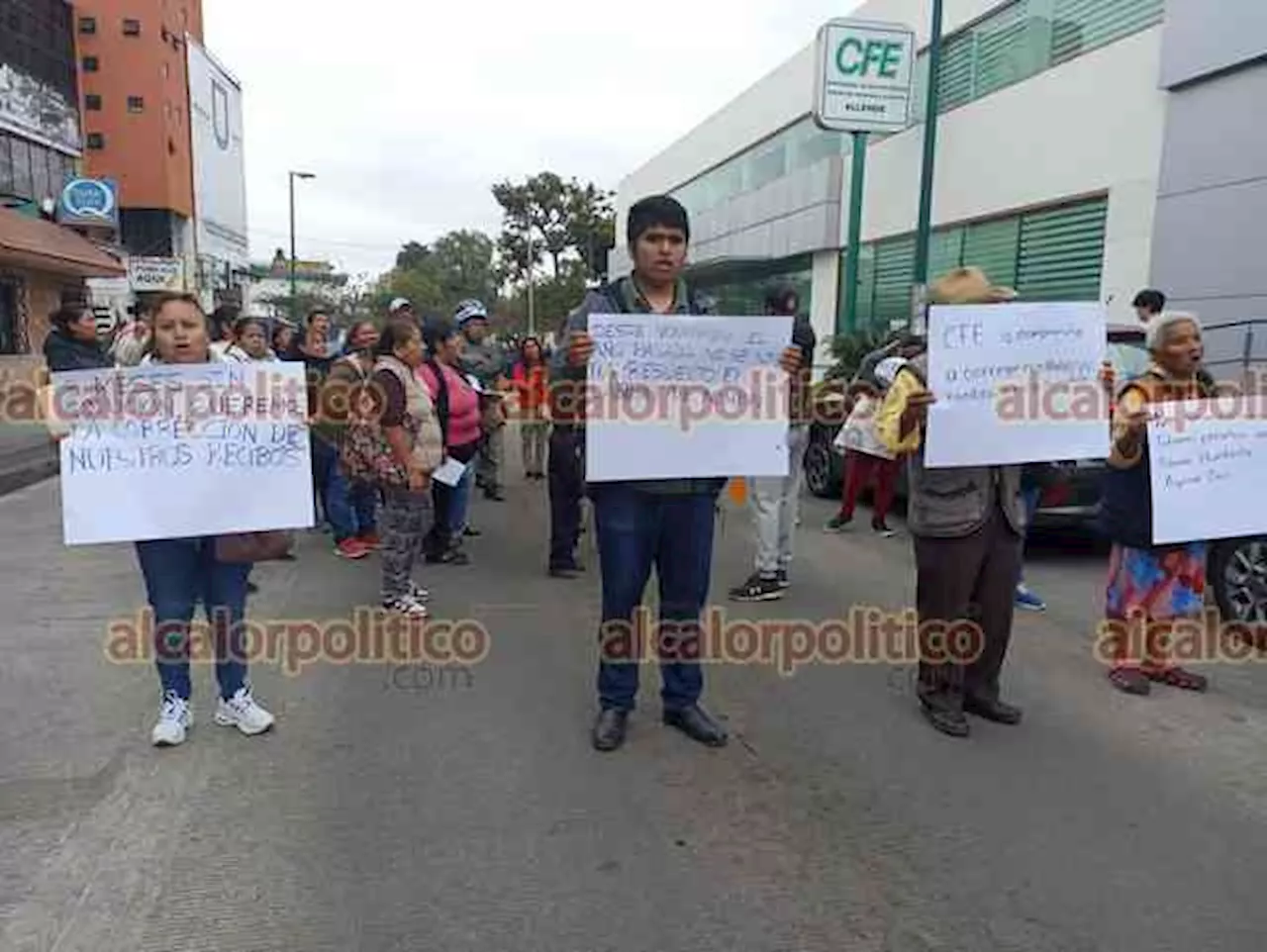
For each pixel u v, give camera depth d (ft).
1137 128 36.78
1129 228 37.24
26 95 88.74
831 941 8.46
